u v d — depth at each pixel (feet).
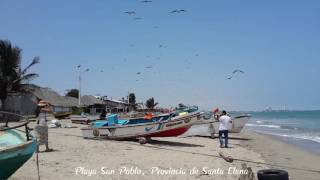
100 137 75.51
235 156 61.31
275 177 32.99
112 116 78.13
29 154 31.96
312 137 117.70
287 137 116.98
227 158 54.24
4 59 181.78
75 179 37.96
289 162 61.31
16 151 30.35
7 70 182.19
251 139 101.96
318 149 82.79
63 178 38.06
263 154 69.15
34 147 32.91
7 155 29.84
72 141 70.33
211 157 56.80
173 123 71.87
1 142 38.27
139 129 72.95
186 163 50.06
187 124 72.59
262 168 52.01
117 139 75.20
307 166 57.82
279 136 120.98
